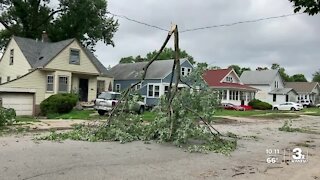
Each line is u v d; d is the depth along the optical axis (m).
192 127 11.15
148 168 7.68
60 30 42.16
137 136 12.15
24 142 10.73
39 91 27.77
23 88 26.92
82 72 30.12
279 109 49.19
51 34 42.44
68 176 6.66
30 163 7.63
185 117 11.27
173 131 11.33
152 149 10.24
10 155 8.49
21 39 31.77
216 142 11.41
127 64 45.56
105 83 34.06
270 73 63.38
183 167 7.94
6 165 7.36
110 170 7.31
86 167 7.48
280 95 60.22
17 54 31.19
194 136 11.27
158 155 9.32
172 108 11.39
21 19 42.31
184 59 39.56
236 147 11.30
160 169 7.63
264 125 21.80
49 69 28.03
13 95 26.55
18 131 13.95
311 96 70.56
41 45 32.31
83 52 30.25
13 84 26.53
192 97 11.63
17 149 9.38
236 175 7.33
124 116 12.23
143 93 38.66
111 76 34.41
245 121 24.80
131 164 8.02
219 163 8.55
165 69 38.38
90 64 30.70
